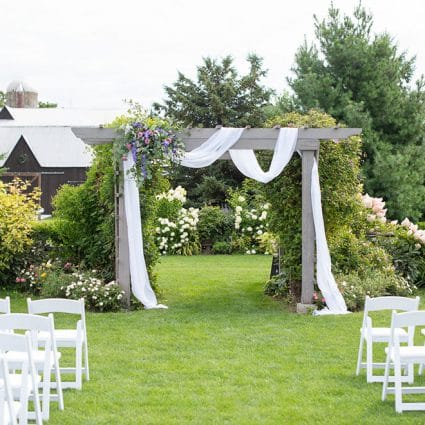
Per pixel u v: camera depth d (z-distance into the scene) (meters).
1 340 4.90
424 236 13.10
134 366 7.40
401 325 5.75
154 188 11.62
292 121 11.64
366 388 6.56
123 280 10.97
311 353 7.97
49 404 5.93
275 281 12.34
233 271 15.73
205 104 29.34
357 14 21.55
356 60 20.86
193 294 12.47
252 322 9.85
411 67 21.73
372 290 11.31
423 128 21.06
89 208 12.03
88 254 12.16
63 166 37.25
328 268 10.79
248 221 20.36
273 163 10.73
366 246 12.44
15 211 12.02
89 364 7.49
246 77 28.98
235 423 5.54
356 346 8.32
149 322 9.82
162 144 10.60
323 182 11.46
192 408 5.94
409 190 20.16
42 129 38.91
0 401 4.51
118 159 10.62
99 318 10.11
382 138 20.95
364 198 13.52
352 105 20.16
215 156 10.83
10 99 50.88
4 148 38.44
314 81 20.69
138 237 10.88
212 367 7.34
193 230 20.12
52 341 5.86
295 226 11.52
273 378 6.92
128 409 5.92
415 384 6.72
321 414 5.76
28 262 12.55
